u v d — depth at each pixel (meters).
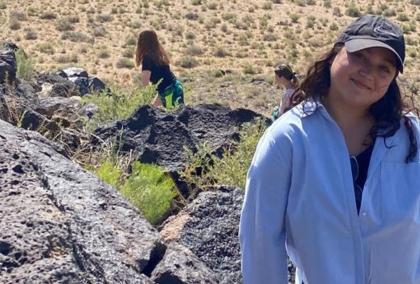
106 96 9.43
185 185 7.07
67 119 8.13
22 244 3.34
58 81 12.60
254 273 3.33
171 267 4.38
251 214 3.30
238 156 7.12
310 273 3.22
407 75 42.66
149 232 4.62
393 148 3.22
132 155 7.39
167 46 53.31
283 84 9.84
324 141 3.20
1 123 5.26
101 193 4.80
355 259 3.19
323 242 3.18
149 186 6.19
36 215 3.53
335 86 3.22
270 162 3.22
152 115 7.77
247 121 8.33
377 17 3.21
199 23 59.56
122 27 56.50
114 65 46.22
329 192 3.17
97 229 4.32
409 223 3.19
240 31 58.41
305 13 64.38
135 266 4.23
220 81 41.06
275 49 54.66
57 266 3.25
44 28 54.16
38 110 8.30
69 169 4.94
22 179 3.88
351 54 3.19
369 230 3.18
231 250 5.14
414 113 3.34
